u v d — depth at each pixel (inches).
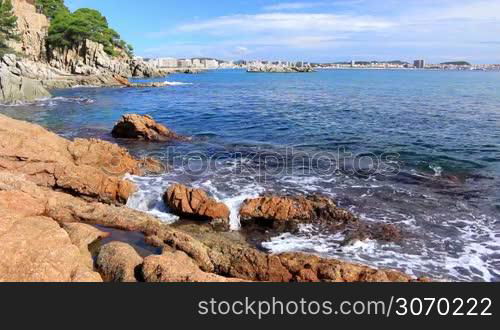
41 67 2699.3
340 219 444.5
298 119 1183.6
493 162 679.1
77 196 493.4
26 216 345.7
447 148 778.2
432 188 551.8
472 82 3272.6
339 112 1331.2
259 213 447.5
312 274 310.0
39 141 557.6
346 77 4722.0
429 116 1206.3
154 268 277.6
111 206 435.2
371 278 301.9
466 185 564.1
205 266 337.7
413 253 378.3
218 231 434.3
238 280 274.2
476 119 1133.7
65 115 1253.7
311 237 417.7
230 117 1243.8
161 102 1733.5
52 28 3110.2
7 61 2407.7
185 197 459.8
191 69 6594.5
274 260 323.9
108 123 1106.7
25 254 260.5
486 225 436.8
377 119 1160.8
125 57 4084.6
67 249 275.3
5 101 1557.6
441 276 338.3
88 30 3284.9
